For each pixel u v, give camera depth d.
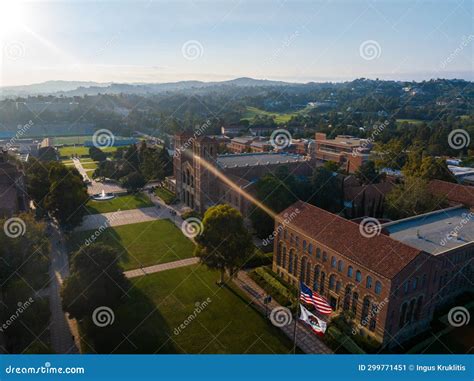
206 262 66.94
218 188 114.44
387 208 95.00
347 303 58.47
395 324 52.84
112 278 55.66
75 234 94.62
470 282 68.50
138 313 60.25
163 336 54.59
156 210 116.44
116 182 152.38
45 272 70.69
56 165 103.81
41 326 55.03
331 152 176.00
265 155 138.88
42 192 104.19
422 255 52.72
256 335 55.31
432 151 174.00
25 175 114.75
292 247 69.62
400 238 65.69
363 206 99.88
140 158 158.00
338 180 104.06
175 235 94.56
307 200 99.19
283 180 100.44
